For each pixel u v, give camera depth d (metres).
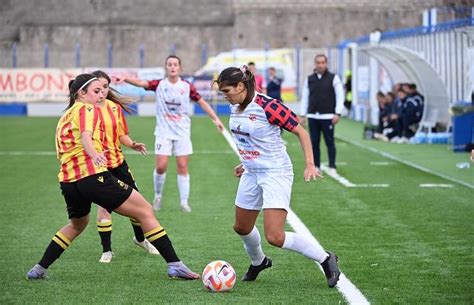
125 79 16.53
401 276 11.04
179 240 13.74
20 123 44.97
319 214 16.22
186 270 10.93
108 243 12.26
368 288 10.39
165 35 66.12
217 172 23.59
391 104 34.28
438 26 32.56
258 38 65.06
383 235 14.03
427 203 17.53
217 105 53.44
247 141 10.15
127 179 12.32
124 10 68.94
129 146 12.57
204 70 54.09
